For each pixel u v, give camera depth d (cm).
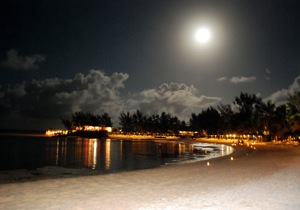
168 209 959
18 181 2017
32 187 1430
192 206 994
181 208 969
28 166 3834
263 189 1288
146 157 5122
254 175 1777
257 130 10300
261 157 3359
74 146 9594
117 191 1309
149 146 9800
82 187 1430
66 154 6044
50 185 1498
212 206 988
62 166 3597
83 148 8438
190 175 1866
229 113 13712
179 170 2194
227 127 13875
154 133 19988
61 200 1119
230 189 1304
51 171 2777
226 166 2394
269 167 2230
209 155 5356
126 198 1148
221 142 11106
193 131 18075
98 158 4981
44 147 8806
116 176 1880
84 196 1196
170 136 18450
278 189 1282
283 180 1550
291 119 6431
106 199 1132
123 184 1523
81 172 2659
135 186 1452
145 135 19962
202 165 2584
